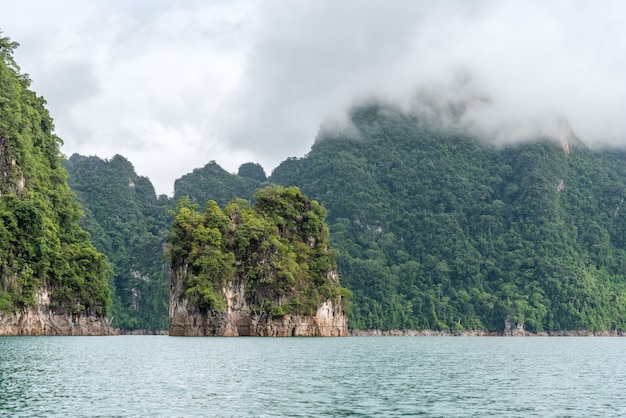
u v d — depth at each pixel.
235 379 60.78
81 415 42.34
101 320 169.50
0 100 150.75
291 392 53.22
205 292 147.50
